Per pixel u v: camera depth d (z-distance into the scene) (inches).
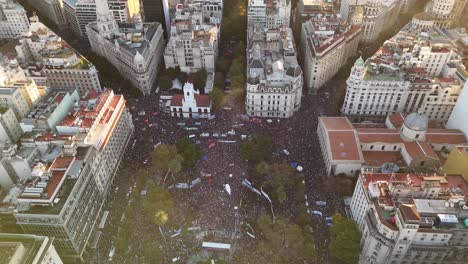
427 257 7416.3
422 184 7706.7
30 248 6417.3
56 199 7495.1
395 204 7529.5
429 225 7052.2
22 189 7854.3
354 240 7751.0
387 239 7288.4
